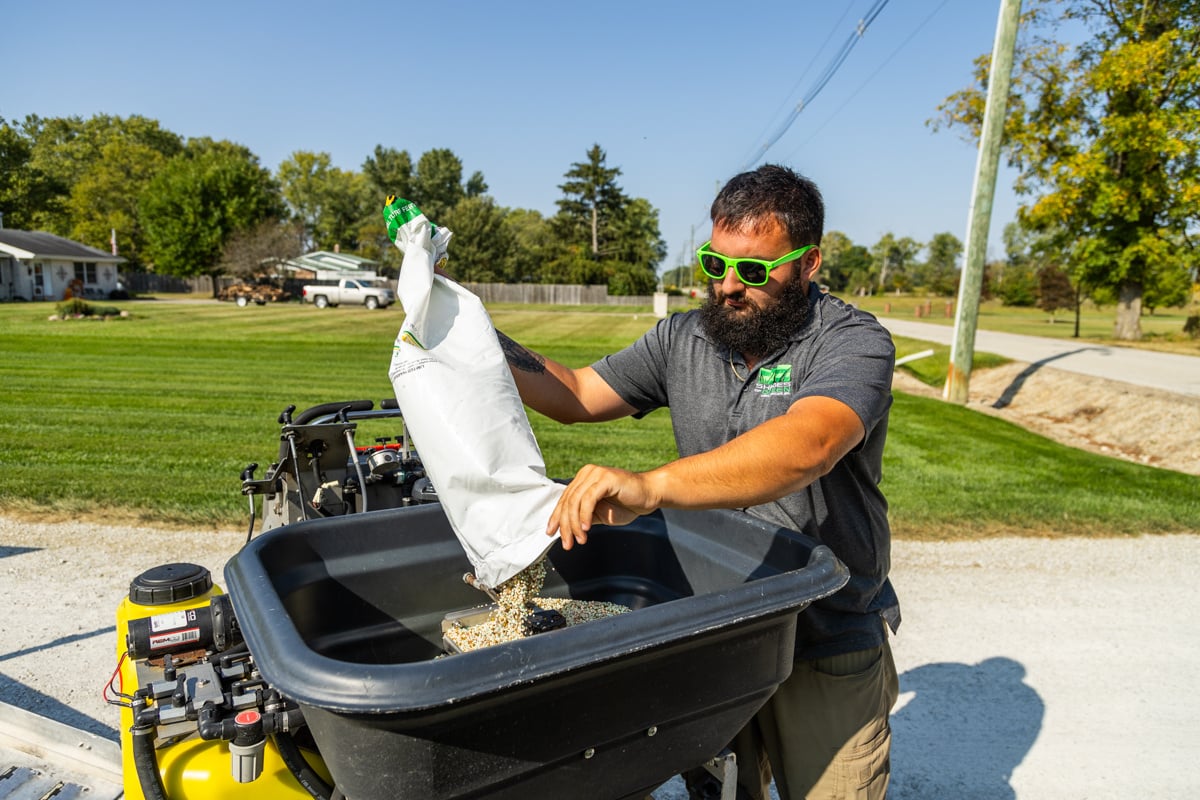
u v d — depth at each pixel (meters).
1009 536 6.18
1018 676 4.09
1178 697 3.91
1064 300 38.31
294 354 19.03
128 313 31.00
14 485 6.58
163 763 1.98
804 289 1.87
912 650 4.34
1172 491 7.75
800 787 1.96
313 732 1.20
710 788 1.79
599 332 29.28
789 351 1.87
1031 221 24.77
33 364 15.56
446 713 1.10
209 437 8.82
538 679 1.14
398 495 3.24
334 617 1.74
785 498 1.89
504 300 64.38
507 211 106.75
